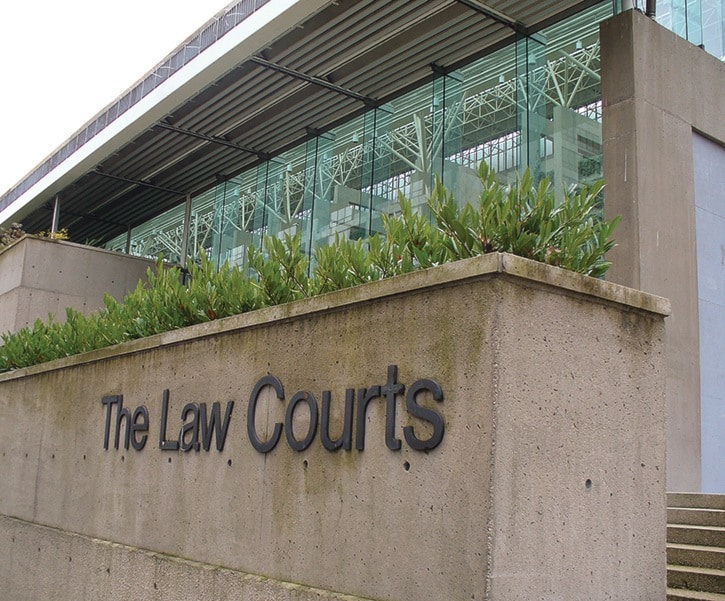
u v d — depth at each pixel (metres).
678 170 10.16
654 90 10.03
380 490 4.28
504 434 3.72
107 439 6.98
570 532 3.89
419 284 4.21
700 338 10.05
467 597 3.66
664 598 4.25
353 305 4.69
